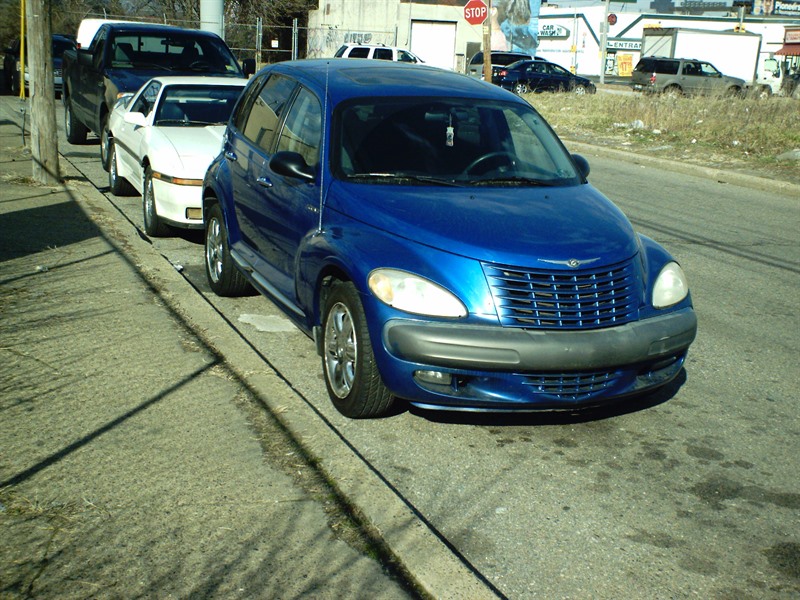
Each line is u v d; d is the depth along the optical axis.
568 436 5.10
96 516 3.90
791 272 9.08
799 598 3.62
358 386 4.93
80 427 4.77
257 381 5.45
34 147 11.27
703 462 4.82
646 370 5.02
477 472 4.62
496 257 4.66
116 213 9.97
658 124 21.22
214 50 14.23
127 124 10.59
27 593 3.35
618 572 3.75
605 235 5.04
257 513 3.99
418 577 3.54
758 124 20.42
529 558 3.84
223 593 3.41
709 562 3.86
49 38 11.07
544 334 4.62
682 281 5.26
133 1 41.84
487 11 20.61
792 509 4.34
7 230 8.95
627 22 71.69
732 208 12.72
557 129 21.77
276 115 6.64
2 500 4.00
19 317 6.45
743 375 6.17
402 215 4.98
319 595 3.43
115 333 6.22
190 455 4.50
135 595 3.37
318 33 43.97
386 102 5.98
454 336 4.53
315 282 5.32
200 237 9.42
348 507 4.08
